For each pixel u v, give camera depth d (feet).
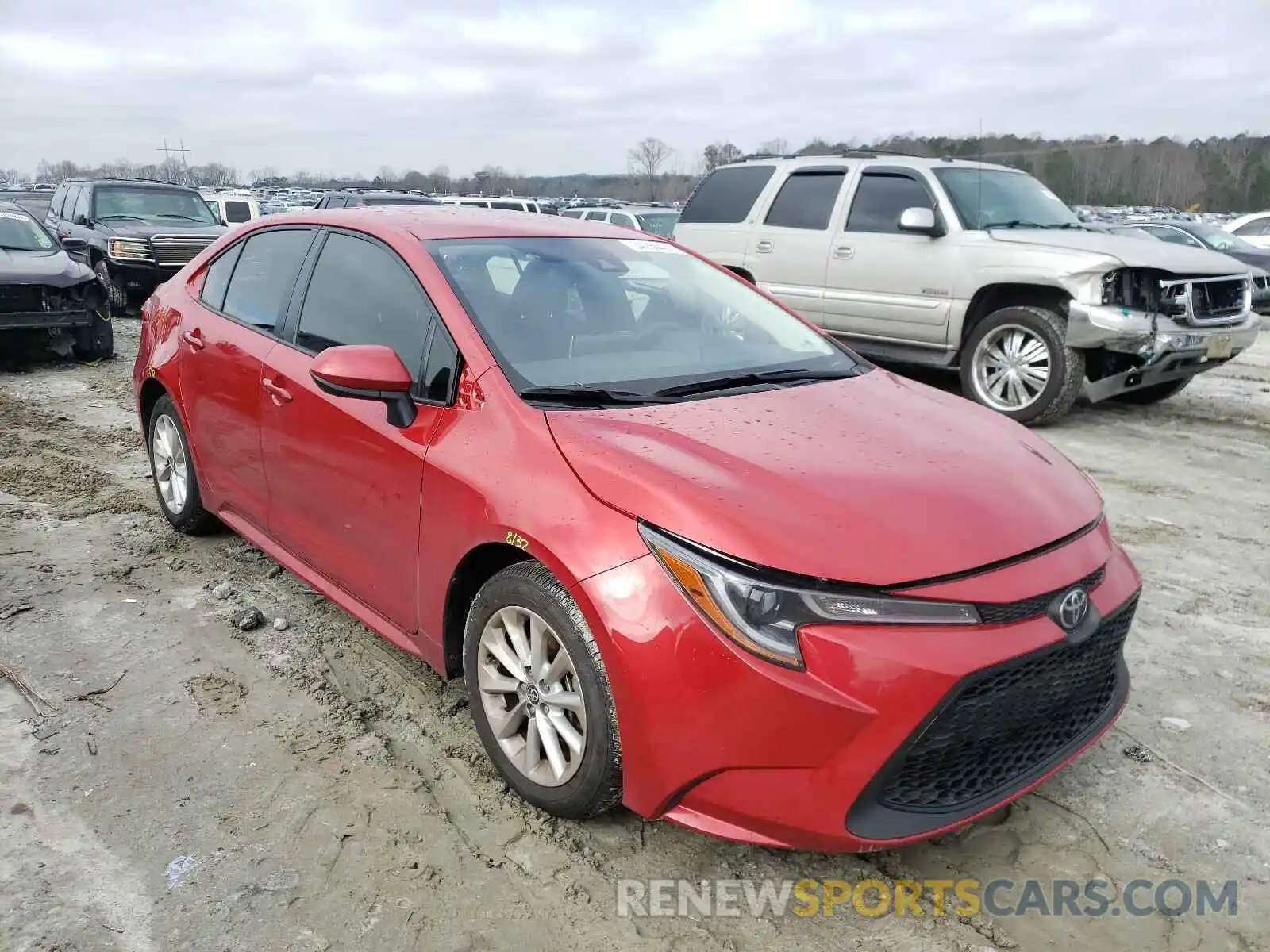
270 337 12.99
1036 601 7.97
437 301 10.68
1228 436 24.95
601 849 8.84
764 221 31.30
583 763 8.52
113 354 34.96
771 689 7.36
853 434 9.63
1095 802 9.68
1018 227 27.43
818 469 8.68
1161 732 10.95
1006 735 8.07
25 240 33.83
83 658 12.12
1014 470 9.37
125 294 45.83
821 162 30.35
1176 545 16.85
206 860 8.56
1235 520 18.19
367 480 10.77
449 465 9.61
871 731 7.31
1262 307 51.52
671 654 7.66
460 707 11.19
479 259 11.48
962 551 7.91
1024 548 8.20
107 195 49.88
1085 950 7.79
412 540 10.18
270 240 14.08
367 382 9.81
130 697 11.23
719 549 7.62
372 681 11.73
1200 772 10.21
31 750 10.15
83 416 25.27
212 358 13.96
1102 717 9.20
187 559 15.35
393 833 8.96
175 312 15.51
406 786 9.66
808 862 8.77
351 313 11.84
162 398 15.81
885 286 27.94
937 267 26.76
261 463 12.94
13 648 12.32
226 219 59.72
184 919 7.88
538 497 8.71
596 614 8.00
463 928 7.86
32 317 30.99
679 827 9.14
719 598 7.54
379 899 8.15
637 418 9.53
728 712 7.50
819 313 29.78
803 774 7.44
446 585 9.77
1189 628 13.61
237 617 13.23
